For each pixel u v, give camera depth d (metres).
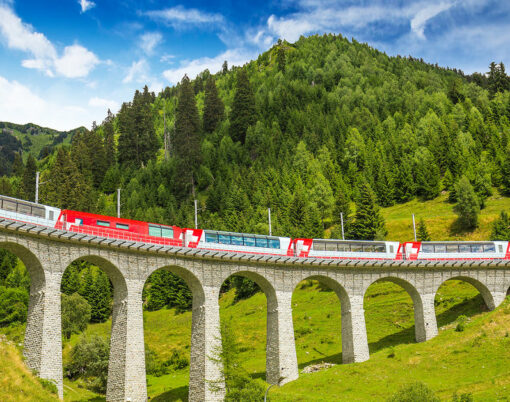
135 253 62.06
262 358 87.06
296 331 96.00
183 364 89.56
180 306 122.81
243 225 139.38
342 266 76.75
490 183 154.75
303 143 195.25
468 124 194.12
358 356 73.81
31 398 46.75
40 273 55.19
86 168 194.75
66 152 192.00
